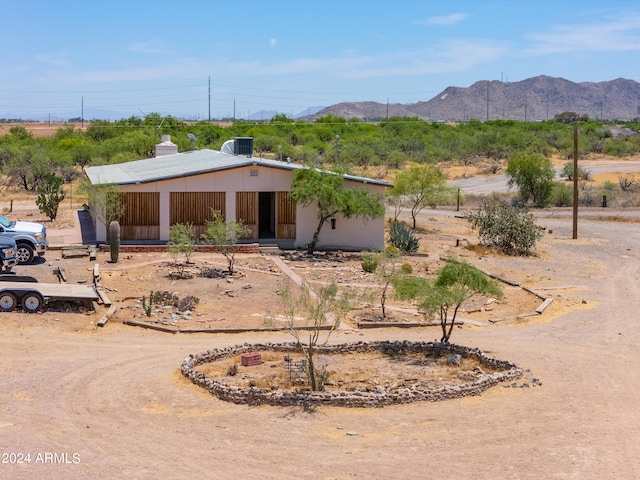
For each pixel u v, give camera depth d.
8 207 47.09
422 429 13.90
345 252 34.03
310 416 14.49
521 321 24.02
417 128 128.75
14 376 16.48
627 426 14.37
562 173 75.94
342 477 11.62
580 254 37.31
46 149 70.31
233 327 21.86
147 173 35.22
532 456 12.68
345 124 125.38
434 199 42.56
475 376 17.44
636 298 27.94
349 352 19.64
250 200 33.75
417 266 31.14
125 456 12.25
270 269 29.12
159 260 29.23
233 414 14.53
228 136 101.00
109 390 15.87
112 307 22.61
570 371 18.28
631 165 87.06
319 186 32.19
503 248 36.66
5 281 23.33
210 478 11.47
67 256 28.86
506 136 107.94
